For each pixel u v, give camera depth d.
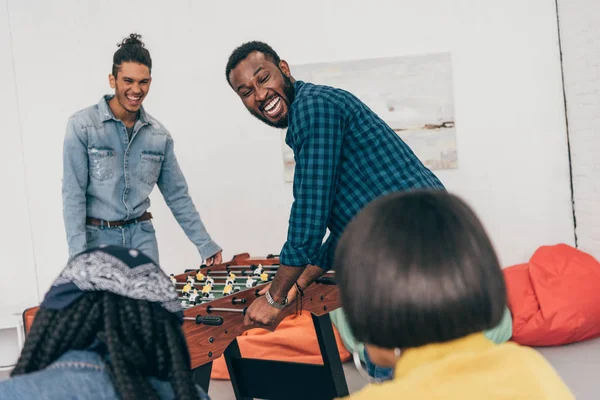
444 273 0.73
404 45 4.73
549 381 0.80
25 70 4.77
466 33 4.70
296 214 2.18
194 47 4.79
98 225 3.03
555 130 4.70
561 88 4.68
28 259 4.81
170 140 3.29
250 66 2.39
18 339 4.08
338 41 4.76
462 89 4.72
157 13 4.79
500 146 4.73
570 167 4.70
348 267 0.77
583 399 2.98
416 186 2.21
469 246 0.75
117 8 4.78
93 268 0.92
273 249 4.82
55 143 4.79
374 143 2.23
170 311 0.94
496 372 0.76
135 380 0.86
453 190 4.75
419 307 0.72
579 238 4.67
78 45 4.77
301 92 2.26
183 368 0.90
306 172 2.17
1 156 4.77
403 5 4.72
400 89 4.71
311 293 2.59
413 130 4.72
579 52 4.39
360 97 4.73
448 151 4.71
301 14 4.77
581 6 4.28
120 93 2.98
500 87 4.71
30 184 4.79
